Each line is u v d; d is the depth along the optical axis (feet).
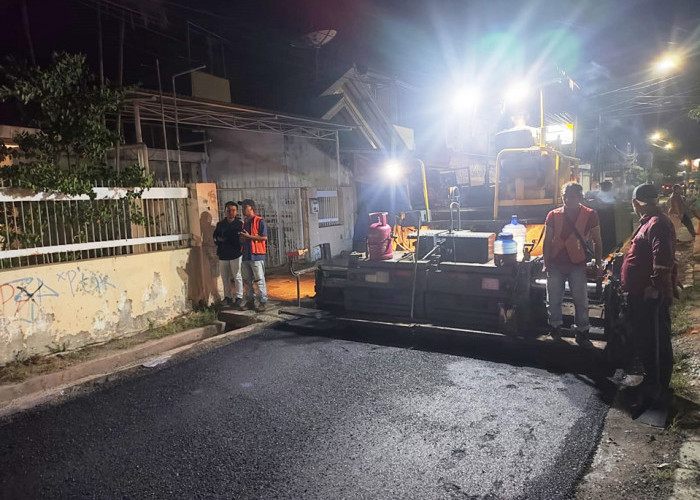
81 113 21.79
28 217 19.80
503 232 19.63
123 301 22.44
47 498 10.61
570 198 17.08
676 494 9.72
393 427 13.12
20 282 18.75
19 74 21.53
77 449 12.76
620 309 17.89
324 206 47.14
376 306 22.67
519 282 18.90
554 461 11.18
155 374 18.16
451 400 14.70
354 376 16.99
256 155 44.70
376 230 22.18
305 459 11.72
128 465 11.84
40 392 16.87
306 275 37.09
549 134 27.81
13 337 18.61
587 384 15.56
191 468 11.57
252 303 26.73
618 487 10.13
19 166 19.27
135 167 23.45
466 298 20.22
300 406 14.76
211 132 42.91
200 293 26.43
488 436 12.44
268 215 41.27
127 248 23.40
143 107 29.89
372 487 10.44
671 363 14.14
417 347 19.89
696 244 36.22
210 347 20.93
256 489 10.59
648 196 14.32
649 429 12.50
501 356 18.45
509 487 10.25
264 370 18.02
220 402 15.34
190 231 26.30
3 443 13.25
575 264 17.06
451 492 10.16
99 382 17.52
